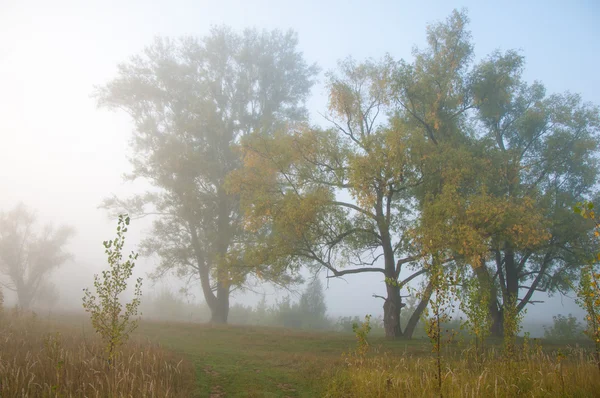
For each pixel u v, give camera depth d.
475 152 22.05
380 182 19.78
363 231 21.91
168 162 29.16
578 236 23.19
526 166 24.67
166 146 30.08
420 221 18.81
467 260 17.58
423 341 19.41
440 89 22.17
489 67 22.53
